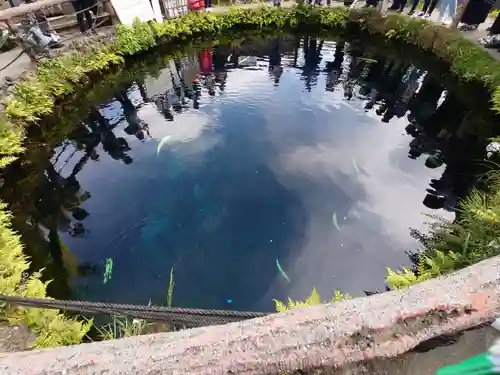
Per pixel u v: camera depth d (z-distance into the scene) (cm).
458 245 534
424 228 648
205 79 1201
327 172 784
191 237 638
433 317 141
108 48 1170
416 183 759
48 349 136
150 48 1294
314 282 561
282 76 1208
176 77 1226
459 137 913
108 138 929
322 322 139
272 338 135
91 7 1086
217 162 817
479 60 1027
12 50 1016
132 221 675
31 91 886
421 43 1235
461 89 1057
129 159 841
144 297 545
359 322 139
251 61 1319
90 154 872
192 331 140
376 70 1247
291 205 698
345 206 698
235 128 940
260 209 689
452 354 180
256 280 565
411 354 176
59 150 890
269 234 640
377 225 657
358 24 1420
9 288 454
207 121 971
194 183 757
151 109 1048
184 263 593
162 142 883
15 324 404
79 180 786
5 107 830
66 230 664
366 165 807
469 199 649
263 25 1480
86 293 555
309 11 1457
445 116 1004
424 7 1257
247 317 206
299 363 131
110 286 564
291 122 964
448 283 152
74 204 721
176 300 540
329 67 1269
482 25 1172
